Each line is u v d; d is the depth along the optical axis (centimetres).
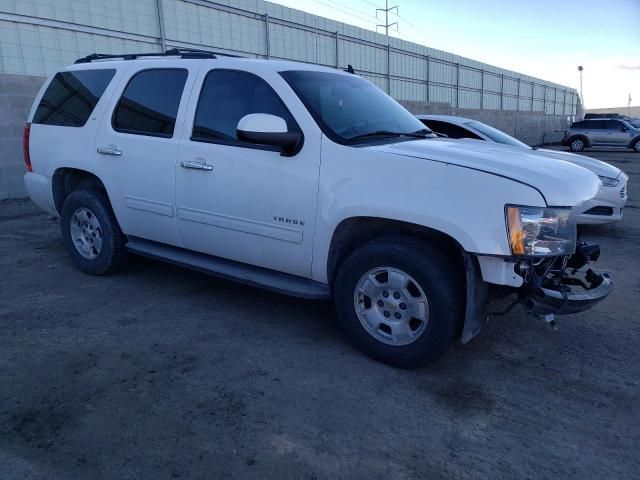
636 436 275
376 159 328
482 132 782
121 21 1327
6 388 303
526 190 293
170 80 438
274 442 262
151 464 243
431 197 307
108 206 485
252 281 384
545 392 317
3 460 243
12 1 1102
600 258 625
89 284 485
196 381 317
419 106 2053
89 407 287
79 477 234
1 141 962
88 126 483
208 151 396
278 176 361
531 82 4506
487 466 250
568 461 255
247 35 1717
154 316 414
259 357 351
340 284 351
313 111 360
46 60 1177
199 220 409
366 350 349
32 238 662
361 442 264
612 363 356
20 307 427
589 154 2556
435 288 312
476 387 321
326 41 2066
